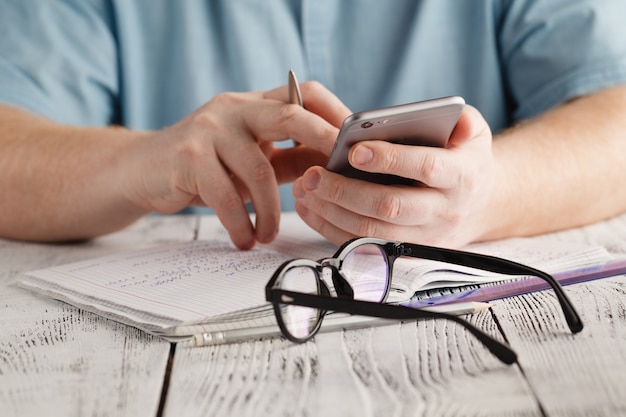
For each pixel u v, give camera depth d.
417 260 0.74
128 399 0.49
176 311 0.63
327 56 1.60
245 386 0.51
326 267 0.63
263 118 0.87
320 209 0.80
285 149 1.02
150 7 1.59
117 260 0.88
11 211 1.11
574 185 1.03
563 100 1.38
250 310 0.62
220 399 0.49
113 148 1.08
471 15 1.58
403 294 0.66
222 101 0.93
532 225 1.00
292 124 0.84
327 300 0.56
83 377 0.54
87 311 0.71
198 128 0.91
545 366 0.52
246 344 0.60
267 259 0.84
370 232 0.77
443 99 0.68
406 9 1.59
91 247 1.09
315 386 0.50
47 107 1.44
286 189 1.56
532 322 0.62
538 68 1.47
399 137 0.71
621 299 0.68
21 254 1.04
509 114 1.64
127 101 1.60
